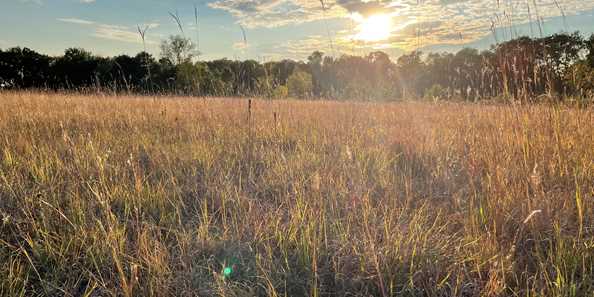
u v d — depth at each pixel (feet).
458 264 6.27
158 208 8.82
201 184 10.59
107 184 9.71
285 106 24.59
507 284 5.78
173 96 26.76
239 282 6.04
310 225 7.44
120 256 6.39
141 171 11.32
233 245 7.15
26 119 18.86
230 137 16.20
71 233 7.34
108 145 14.08
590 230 7.21
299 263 6.58
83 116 21.65
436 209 8.63
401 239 6.63
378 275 5.68
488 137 12.20
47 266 6.41
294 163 12.12
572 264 6.01
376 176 11.25
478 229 7.29
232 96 24.41
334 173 11.27
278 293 5.82
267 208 8.84
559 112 11.79
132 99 27.96
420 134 15.51
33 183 9.70
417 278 6.00
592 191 8.46
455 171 11.01
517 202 8.30
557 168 10.13
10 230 7.55
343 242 7.04
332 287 6.07
